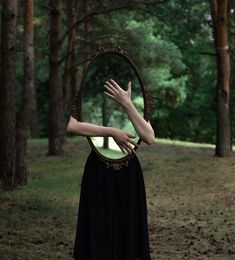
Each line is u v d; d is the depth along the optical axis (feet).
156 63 106.32
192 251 31.04
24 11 63.98
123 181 17.06
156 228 38.78
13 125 54.80
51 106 92.32
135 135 16.62
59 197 51.70
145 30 106.63
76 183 64.08
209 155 79.25
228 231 36.83
